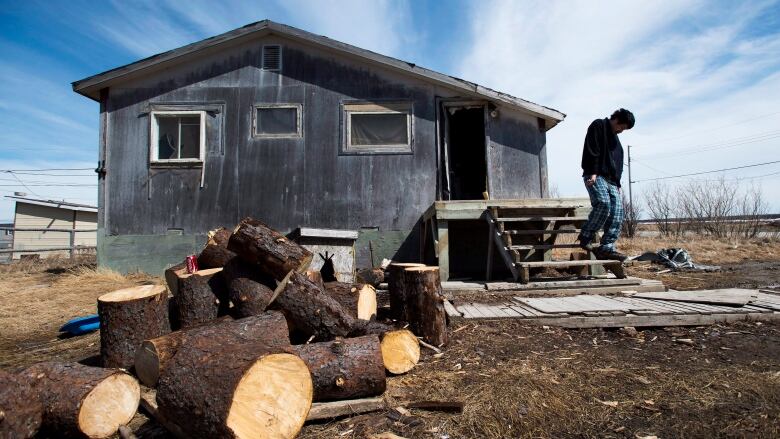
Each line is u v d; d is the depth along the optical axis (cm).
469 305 482
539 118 822
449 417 236
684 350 336
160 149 792
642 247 1144
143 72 782
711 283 630
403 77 809
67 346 406
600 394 258
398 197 793
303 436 225
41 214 1945
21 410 222
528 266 555
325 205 789
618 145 561
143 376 287
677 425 220
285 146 795
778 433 209
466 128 1051
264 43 806
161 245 773
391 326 356
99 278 727
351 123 805
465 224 775
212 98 796
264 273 365
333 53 808
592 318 396
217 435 194
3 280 821
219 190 783
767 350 325
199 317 371
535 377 283
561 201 630
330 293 416
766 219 1592
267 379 204
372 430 227
